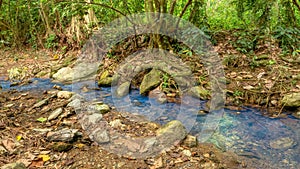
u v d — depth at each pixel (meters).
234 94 2.87
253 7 4.31
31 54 5.52
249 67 3.45
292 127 2.29
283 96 2.73
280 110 2.59
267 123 2.37
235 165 1.75
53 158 1.74
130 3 4.40
